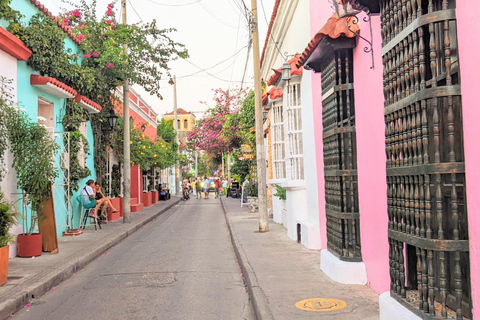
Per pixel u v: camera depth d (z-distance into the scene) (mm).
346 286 6543
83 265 9492
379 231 5910
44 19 11891
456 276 3693
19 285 7145
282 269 7883
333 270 6953
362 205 6684
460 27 3629
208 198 39188
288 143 11656
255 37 13406
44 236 10188
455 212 3695
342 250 6953
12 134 9359
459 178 3807
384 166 5621
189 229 16000
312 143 10211
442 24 3818
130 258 10320
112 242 12320
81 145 14477
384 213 5688
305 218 11391
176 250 11297
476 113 3420
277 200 16078
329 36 6703
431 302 3881
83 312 6164
